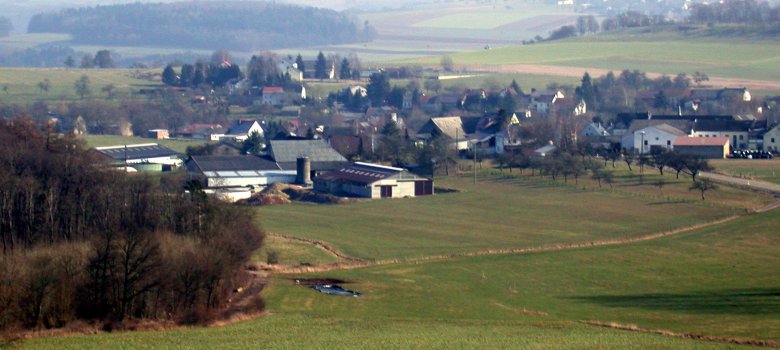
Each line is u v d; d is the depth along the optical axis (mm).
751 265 185000
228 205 192750
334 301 155125
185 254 146500
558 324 140000
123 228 179375
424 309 151500
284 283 167375
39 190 196125
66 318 134875
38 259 141875
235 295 156125
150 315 140375
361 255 193750
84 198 196500
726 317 146875
